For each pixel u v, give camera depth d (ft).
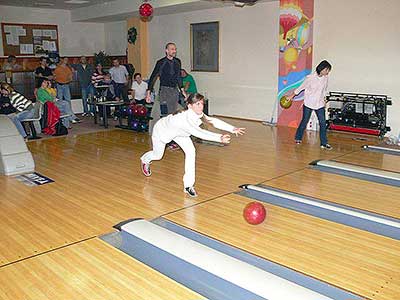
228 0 23.88
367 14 24.88
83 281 9.25
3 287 9.04
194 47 35.42
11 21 38.34
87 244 11.14
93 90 35.58
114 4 36.14
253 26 30.76
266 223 12.47
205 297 8.59
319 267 9.84
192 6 31.65
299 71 27.66
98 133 27.35
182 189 15.74
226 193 15.21
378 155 20.70
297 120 28.58
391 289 8.87
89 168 18.83
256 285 8.65
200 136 14.05
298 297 8.14
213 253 10.08
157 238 10.94
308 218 12.83
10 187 16.19
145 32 39.32
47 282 9.23
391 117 24.99
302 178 16.92
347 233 11.73
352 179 16.75
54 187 16.12
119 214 13.28
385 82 24.88
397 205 13.88
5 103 24.91
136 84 30.09
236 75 32.68
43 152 22.04
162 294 8.72
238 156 20.70
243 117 32.83
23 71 37.29
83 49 43.29
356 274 9.52
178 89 21.21
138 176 17.52
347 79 26.43
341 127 26.18
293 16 27.35
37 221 12.77
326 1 26.45
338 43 26.43
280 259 10.25
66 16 41.57
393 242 11.14
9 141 18.26
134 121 27.84
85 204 14.23
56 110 26.68
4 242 11.31
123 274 9.54
